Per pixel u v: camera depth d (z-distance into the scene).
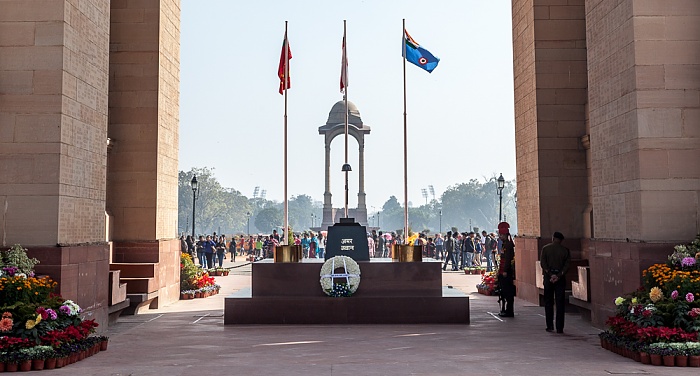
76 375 9.42
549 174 19.16
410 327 14.55
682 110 12.20
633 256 12.23
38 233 11.85
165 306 18.97
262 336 13.25
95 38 13.80
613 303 13.24
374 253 40.88
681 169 12.10
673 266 11.37
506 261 16.38
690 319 10.34
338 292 15.05
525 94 20.62
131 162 18.31
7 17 12.12
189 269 22.17
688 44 12.29
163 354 11.20
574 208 19.08
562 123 19.28
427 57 18.69
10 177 11.93
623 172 12.87
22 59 12.05
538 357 10.78
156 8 18.47
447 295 15.42
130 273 17.62
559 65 19.41
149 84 18.42
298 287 15.45
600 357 10.77
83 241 13.08
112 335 13.45
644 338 10.26
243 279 30.80
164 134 19.19
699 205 12.05
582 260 18.34
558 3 19.50
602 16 13.93
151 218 18.27
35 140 11.97
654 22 12.33
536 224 19.48
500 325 14.88
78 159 12.84
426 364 10.17
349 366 10.02
